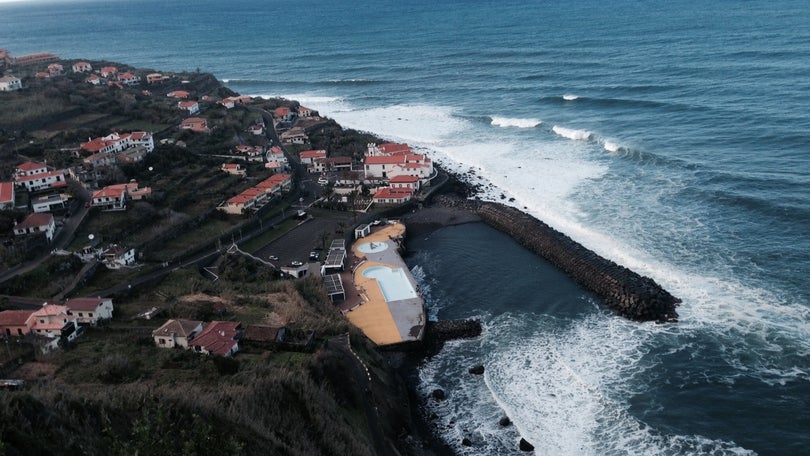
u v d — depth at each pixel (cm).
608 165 13275
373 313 8262
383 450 5703
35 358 6303
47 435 3928
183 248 9819
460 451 6009
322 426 5312
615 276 8556
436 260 10150
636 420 6231
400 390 6806
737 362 6912
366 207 12025
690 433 6016
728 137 13400
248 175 13012
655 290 8138
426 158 13500
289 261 9788
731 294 8125
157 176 12231
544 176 13150
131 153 12469
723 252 9138
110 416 4503
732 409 6269
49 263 8512
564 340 7644
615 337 7594
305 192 12788
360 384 6275
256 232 10775
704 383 6656
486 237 10881
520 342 7681
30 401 4050
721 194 10825
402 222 11625
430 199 12575
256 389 5384
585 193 11950
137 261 9238
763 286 8212
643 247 9562
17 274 8181
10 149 12669
